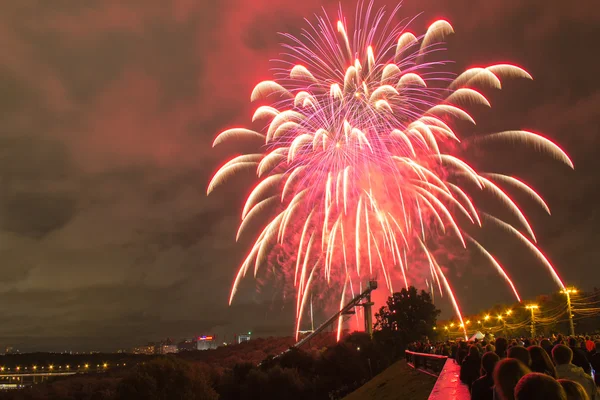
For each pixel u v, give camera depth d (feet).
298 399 298.76
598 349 58.90
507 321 410.52
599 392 33.96
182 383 243.60
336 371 315.78
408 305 339.16
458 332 488.02
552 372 32.89
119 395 232.73
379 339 335.88
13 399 333.83
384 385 155.22
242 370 321.73
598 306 318.45
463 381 47.88
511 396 19.98
